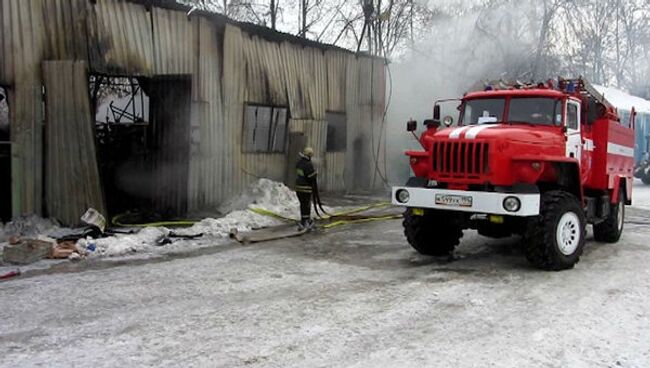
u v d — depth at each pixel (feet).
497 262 25.99
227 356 14.71
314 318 17.70
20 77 30.30
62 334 16.28
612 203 30.60
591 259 26.86
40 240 26.04
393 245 30.19
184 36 38.04
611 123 29.71
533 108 26.84
